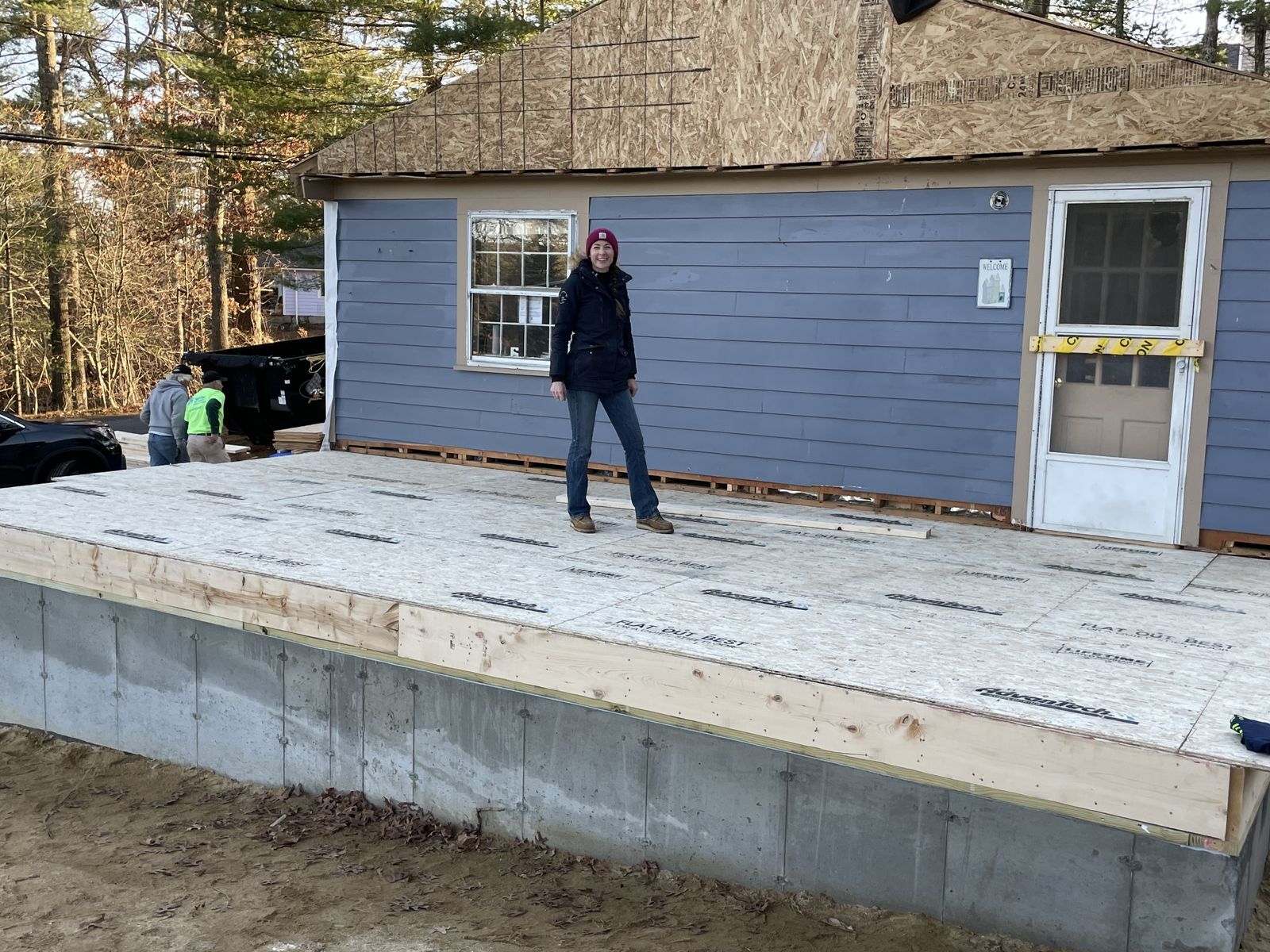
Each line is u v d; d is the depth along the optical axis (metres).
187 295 28.22
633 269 8.13
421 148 8.73
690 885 4.61
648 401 8.19
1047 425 6.72
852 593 5.16
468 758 5.21
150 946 4.35
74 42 27.16
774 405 7.66
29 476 11.65
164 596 5.70
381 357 9.45
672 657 4.15
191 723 6.16
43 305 25.19
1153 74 6.02
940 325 7.00
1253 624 4.72
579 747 4.89
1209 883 3.64
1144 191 6.24
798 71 7.14
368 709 5.50
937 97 6.68
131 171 25.62
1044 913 3.94
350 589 5.07
